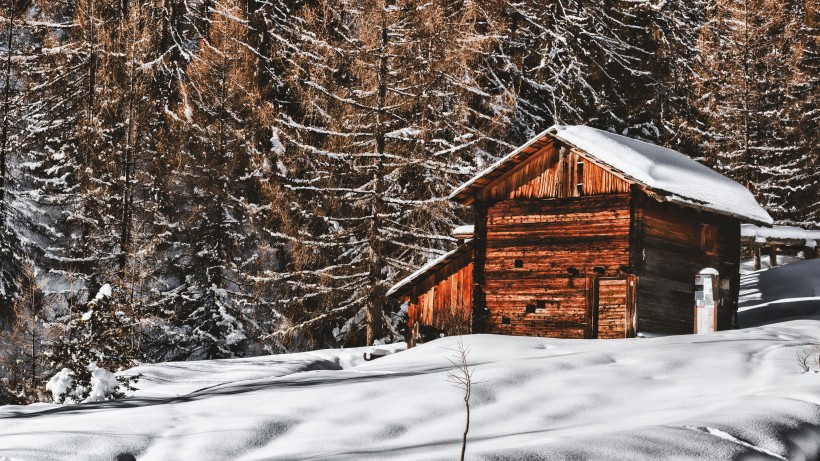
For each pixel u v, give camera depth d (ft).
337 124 121.90
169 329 117.39
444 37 126.00
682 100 168.76
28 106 135.95
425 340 97.96
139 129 127.03
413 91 120.88
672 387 46.29
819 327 75.46
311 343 124.16
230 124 131.64
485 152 130.72
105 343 63.31
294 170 124.88
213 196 123.85
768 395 40.42
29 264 116.37
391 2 122.52
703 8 186.29
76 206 126.62
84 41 136.56
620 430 33.81
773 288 116.37
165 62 139.13
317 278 122.83
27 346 99.25
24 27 141.08
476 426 40.14
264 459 34.50
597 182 88.48
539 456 29.66
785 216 161.17
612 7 161.79
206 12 151.12
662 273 87.81
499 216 94.27
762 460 31.58
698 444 31.86
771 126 162.09
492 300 93.25
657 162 91.45
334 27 128.57
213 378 78.28
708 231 93.91
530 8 156.25
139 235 120.67
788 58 169.68
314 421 41.34
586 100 154.20
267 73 137.90
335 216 123.34
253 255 125.39
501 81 151.02
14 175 131.75
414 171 123.44
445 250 123.44
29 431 40.60
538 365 51.57
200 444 37.55
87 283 122.11
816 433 35.14
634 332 83.56
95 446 36.86
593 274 87.10
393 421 40.88
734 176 160.15
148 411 44.27
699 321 84.48
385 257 116.88
